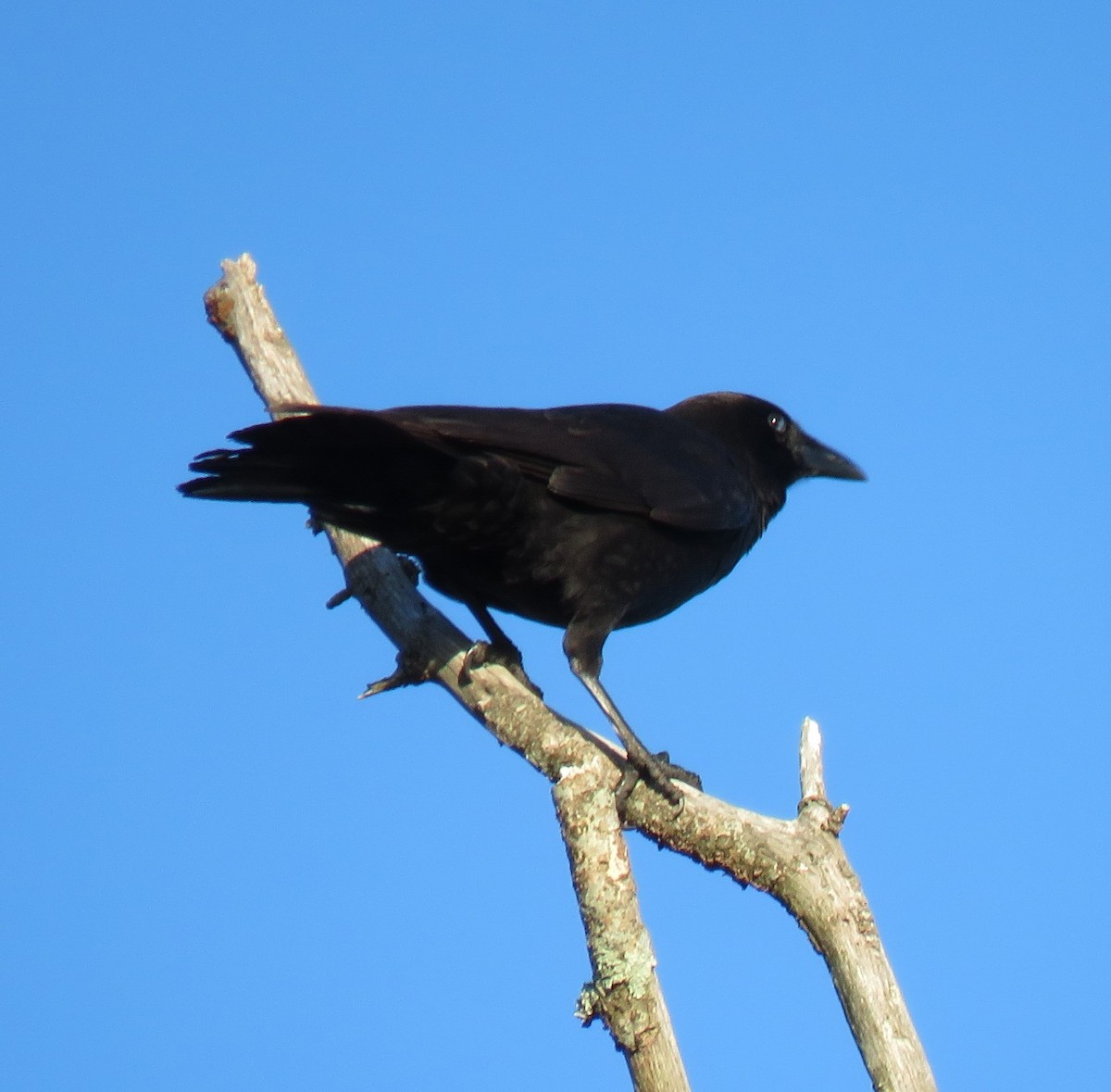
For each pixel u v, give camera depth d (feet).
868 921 37.93
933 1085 36.45
